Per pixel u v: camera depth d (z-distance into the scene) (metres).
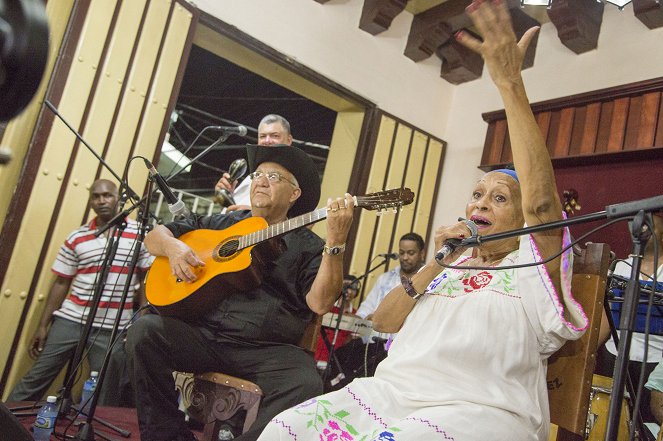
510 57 1.62
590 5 5.42
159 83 4.62
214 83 7.07
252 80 6.86
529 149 1.63
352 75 5.94
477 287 1.80
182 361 2.51
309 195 2.88
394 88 6.25
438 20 6.11
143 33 4.52
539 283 1.67
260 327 2.55
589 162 5.07
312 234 2.80
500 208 1.89
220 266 2.58
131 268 2.79
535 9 5.77
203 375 2.55
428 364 1.72
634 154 4.73
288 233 2.73
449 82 6.71
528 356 1.68
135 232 4.17
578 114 5.20
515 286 1.74
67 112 4.10
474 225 1.83
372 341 4.37
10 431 1.14
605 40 5.43
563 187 5.24
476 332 1.69
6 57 0.85
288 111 7.40
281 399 2.40
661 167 4.69
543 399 1.70
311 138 7.79
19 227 3.88
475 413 1.57
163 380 2.49
